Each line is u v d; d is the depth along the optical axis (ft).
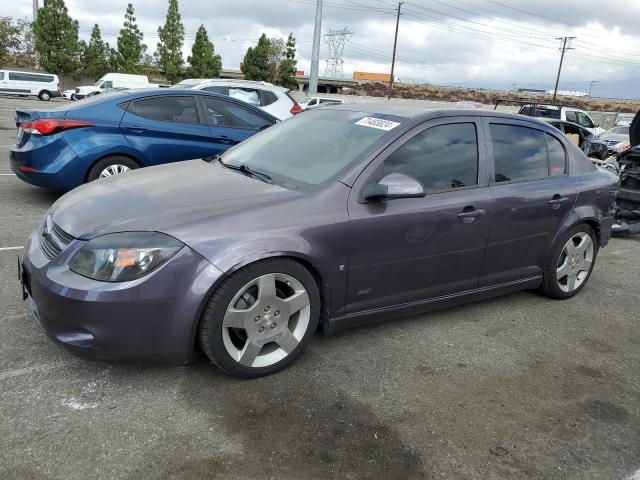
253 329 9.69
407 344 11.93
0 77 117.39
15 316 11.70
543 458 8.46
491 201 12.48
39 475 7.32
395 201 11.07
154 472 7.52
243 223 9.45
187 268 8.90
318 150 11.89
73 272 8.84
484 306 14.53
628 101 271.90
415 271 11.62
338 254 10.32
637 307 15.34
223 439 8.29
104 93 23.48
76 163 20.68
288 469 7.77
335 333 11.97
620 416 9.77
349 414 9.16
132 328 8.78
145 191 10.55
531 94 262.47
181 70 180.96
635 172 23.99
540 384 10.67
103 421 8.52
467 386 10.38
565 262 14.92
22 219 19.33
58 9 158.61
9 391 9.09
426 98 225.35
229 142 23.85
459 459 8.28
